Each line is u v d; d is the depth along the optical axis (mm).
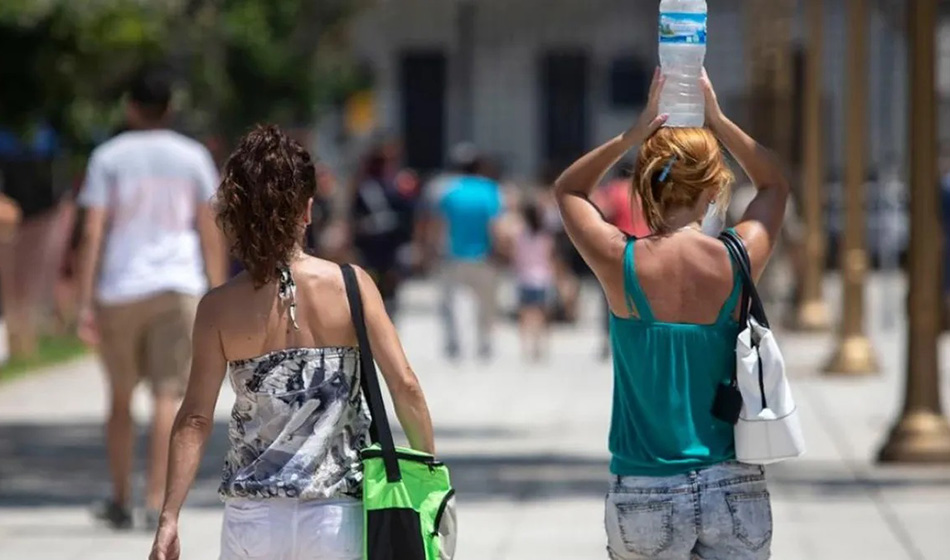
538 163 135000
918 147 31922
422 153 135375
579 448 34312
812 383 46562
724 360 12992
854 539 24750
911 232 32094
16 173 52969
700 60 13453
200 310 12695
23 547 24172
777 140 65250
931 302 32156
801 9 113062
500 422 38500
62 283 56656
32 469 31875
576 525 25984
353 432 12633
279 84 65875
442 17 134125
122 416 25031
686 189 13133
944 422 32219
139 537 24844
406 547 12242
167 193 24188
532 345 58438
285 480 12336
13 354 51062
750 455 12789
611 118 134375
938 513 26938
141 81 24250
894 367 51031
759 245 13188
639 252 13062
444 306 53500
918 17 31688
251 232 12539
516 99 134875
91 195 24094
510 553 23828
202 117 59250
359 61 129625
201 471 31562
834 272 97312
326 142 107625
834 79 117938
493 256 53156
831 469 31609
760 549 12938
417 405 12727
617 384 13242
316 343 12594
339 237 56375
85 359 52594
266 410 12500
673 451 12906
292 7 65750
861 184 48750
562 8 133875
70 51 32531
